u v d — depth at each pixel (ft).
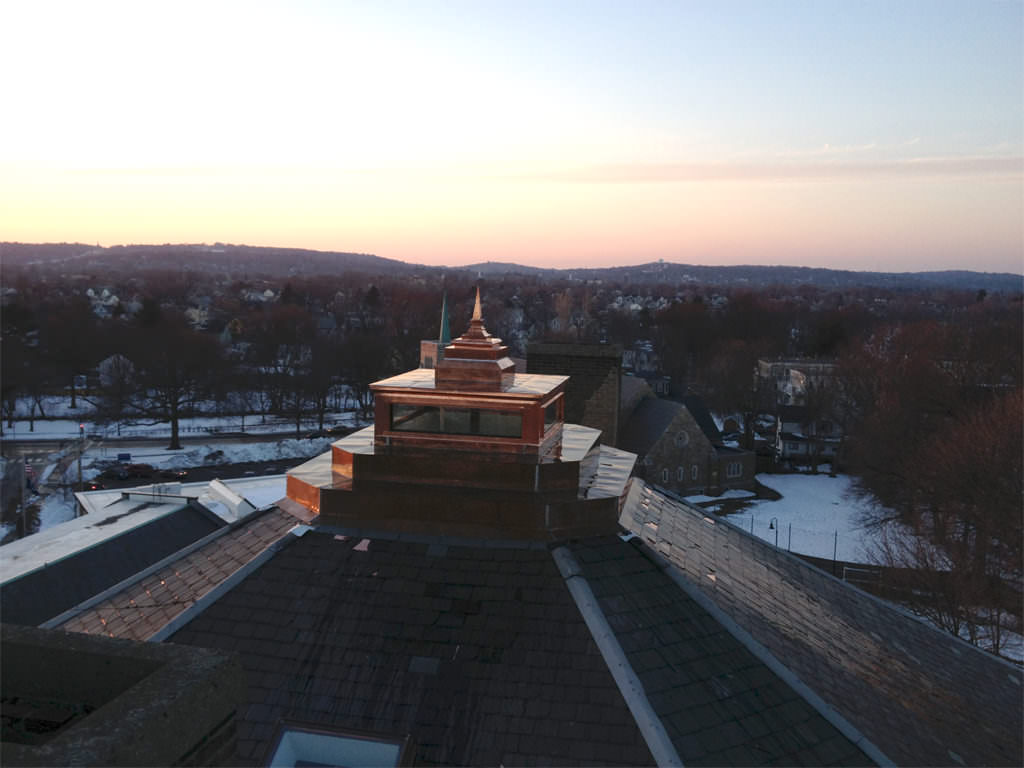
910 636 49.96
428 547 39.55
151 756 14.51
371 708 32.55
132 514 106.93
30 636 17.63
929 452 183.11
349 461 43.11
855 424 270.05
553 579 37.40
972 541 178.19
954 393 221.87
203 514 108.47
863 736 33.24
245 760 31.12
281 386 346.95
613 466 53.26
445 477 41.55
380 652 34.65
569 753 30.58
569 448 48.44
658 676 33.37
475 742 31.19
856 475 241.55
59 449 259.80
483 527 40.16
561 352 76.54
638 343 610.24
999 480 150.92
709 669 34.71
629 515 44.86
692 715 32.07
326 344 377.71
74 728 14.12
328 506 41.68
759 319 541.34
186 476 241.55
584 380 76.28
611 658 33.35
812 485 261.85
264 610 37.11
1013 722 42.86
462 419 42.19
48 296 545.03
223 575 40.83
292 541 40.55
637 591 37.81
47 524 179.01
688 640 35.96
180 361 304.50
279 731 31.37
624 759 30.17
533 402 40.78
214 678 16.42
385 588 37.47
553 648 34.22
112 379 311.88
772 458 282.15
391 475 41.91
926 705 40.52
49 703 17.28
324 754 31.22
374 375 356.38
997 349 266.57
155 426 319.27
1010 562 146.82
